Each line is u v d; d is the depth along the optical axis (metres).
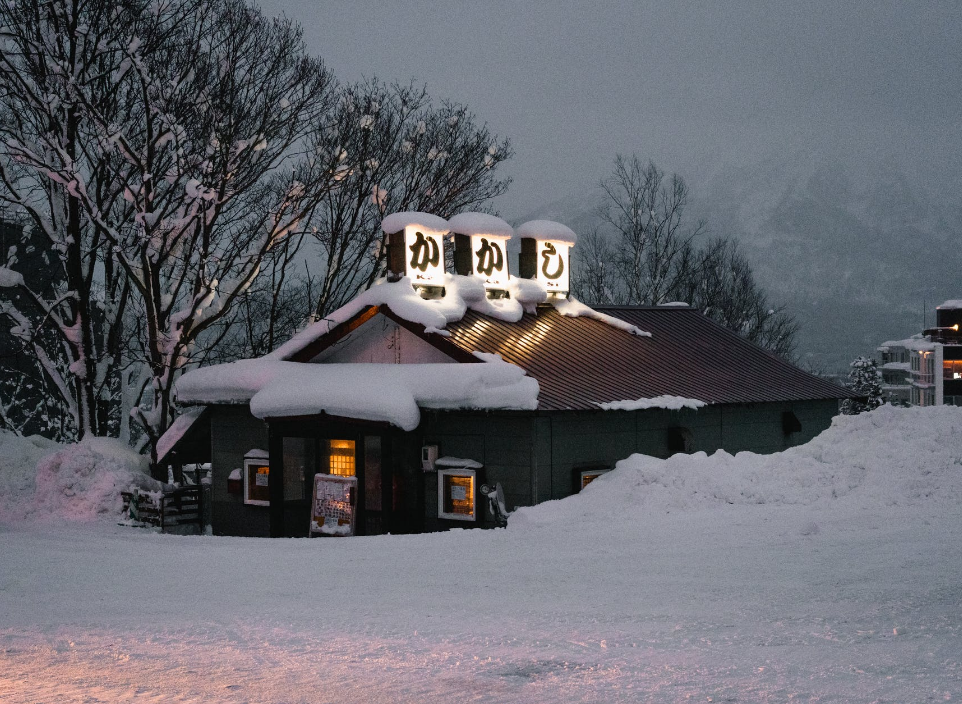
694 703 6.31
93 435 28.17
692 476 18.52
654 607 10.11
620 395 22.20
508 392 20.12
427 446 21.59
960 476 16.95
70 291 27.39
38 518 24.12
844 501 16.94
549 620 9.62
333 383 22.19
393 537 18.25
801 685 6.64
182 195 27.50
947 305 94.19
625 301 56.06
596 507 18.23
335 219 33.53
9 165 28.25
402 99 35.19
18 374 35.81
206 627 9.91
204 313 28.39
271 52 29.14
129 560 16.12
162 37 27.42
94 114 25.81
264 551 16.97
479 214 25.34
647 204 53.22
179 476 31.00
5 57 25.72
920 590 10.15
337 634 9.28
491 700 6.64
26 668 8.25
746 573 11.75
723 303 57.97
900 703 6.07
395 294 23.02
